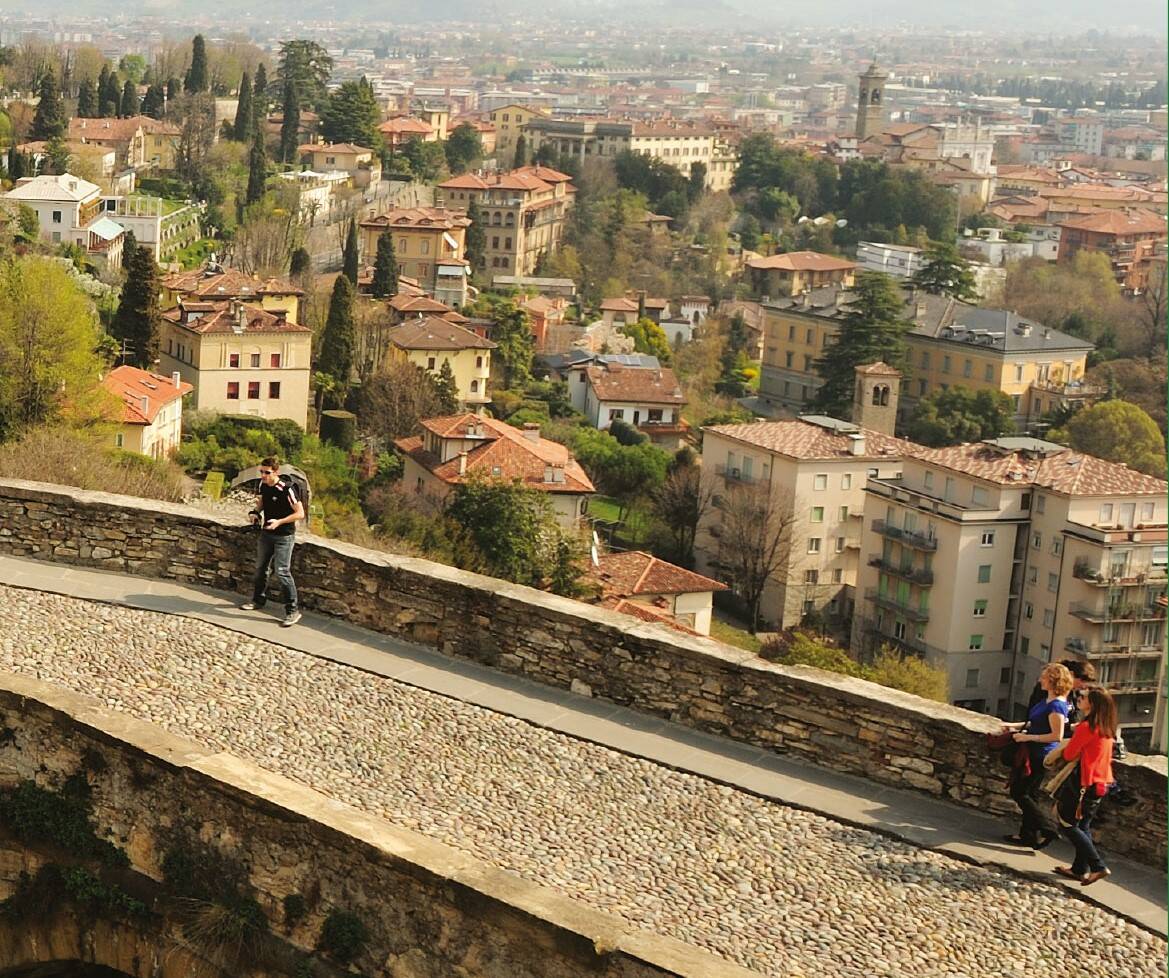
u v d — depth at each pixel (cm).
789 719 1516
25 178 15175
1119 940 1211
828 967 1144
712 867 1284
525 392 14062
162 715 1484
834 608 10250
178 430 8181
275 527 1770
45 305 5484
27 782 1374
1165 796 1328
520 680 1661
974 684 9025
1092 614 8569
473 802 1368
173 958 1292
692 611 7169
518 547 5572
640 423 14200
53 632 1677
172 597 1830
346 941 1205
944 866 1313
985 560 8912
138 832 1320
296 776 1387
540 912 1119
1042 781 1336
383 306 14062
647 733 1545
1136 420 13250
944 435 14912
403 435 11012
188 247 16438
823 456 10200
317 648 1703
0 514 1941
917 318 16450
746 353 18562
